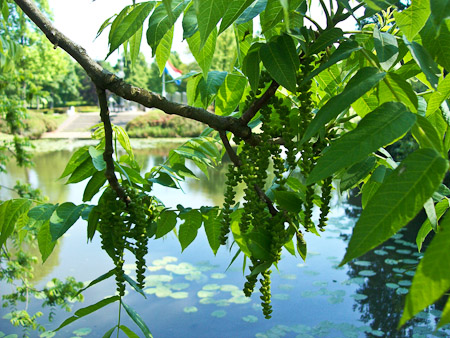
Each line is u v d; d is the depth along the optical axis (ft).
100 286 18.80
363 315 15.80
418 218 25.12
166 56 4.05
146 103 3.65
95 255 21.90
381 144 1.95
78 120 119.14
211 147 5.03
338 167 1.95
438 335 14.25
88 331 15.48
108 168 3.80
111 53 3.39
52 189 34.53
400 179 1.73
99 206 3.84
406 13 2.78
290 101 4.09
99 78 3.58
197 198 29.50
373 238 1.69
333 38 3.07
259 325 15.34
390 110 2.05
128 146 4.75
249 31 4.17
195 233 4.32
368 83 2.26
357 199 30.73
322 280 18.63
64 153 61.36
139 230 3.77
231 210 3.61
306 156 3.27
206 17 2.35
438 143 2.08
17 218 4.10
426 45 2.87
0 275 15.42
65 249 22.66
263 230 3.24
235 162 3.60
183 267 20.30
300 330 14.94
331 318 15.65
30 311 16.88
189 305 16.90
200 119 3.68
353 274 19.19
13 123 18.37
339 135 3.74
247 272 19.77
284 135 3.39
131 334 3.49
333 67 4.11
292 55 3.18
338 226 24.90
